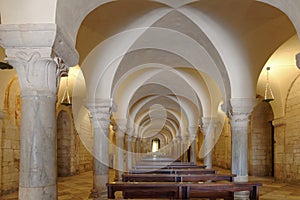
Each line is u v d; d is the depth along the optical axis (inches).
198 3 270.7
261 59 333.4
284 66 451.8
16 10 156.5
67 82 451.2
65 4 165.5
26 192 154.4
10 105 413.7
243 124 343.6
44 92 158.4
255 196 239.0
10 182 410.3
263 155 663.1
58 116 641.0
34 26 152.3
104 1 206.7
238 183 240.4
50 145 160.4
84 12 192.1
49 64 158.7
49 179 158.9
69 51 171.9
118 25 296.0
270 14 278.5
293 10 183.0
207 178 305.7
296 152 498.3
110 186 235.1
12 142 418.0
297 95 493.7
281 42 318.7
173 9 281.4
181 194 233.9
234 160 347.3
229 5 269.9
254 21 291.3
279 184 506.6
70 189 448.8
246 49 323.6
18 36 153.2
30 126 156.8
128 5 268.1
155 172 382.9
